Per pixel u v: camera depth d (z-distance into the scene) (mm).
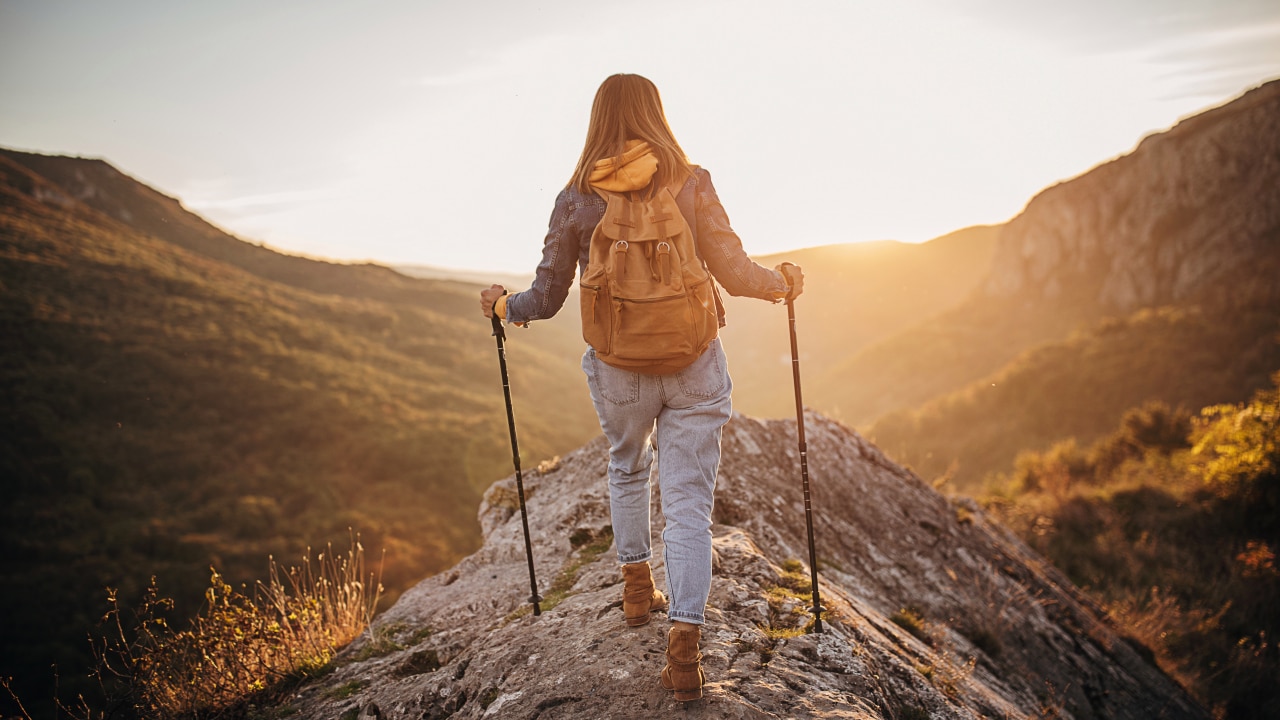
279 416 74500
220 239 173500
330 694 3244
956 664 3809
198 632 3572
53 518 54125
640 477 2303
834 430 6602
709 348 2039
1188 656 7930
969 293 109562
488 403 90938
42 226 119375
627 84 2059
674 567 1937
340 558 4383
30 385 70250
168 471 64062
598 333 1877
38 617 40531
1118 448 18359
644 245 1854
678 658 1898
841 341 125375
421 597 4176
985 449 45531
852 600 3705
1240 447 13016
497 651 2750
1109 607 8383
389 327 125938
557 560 4090
